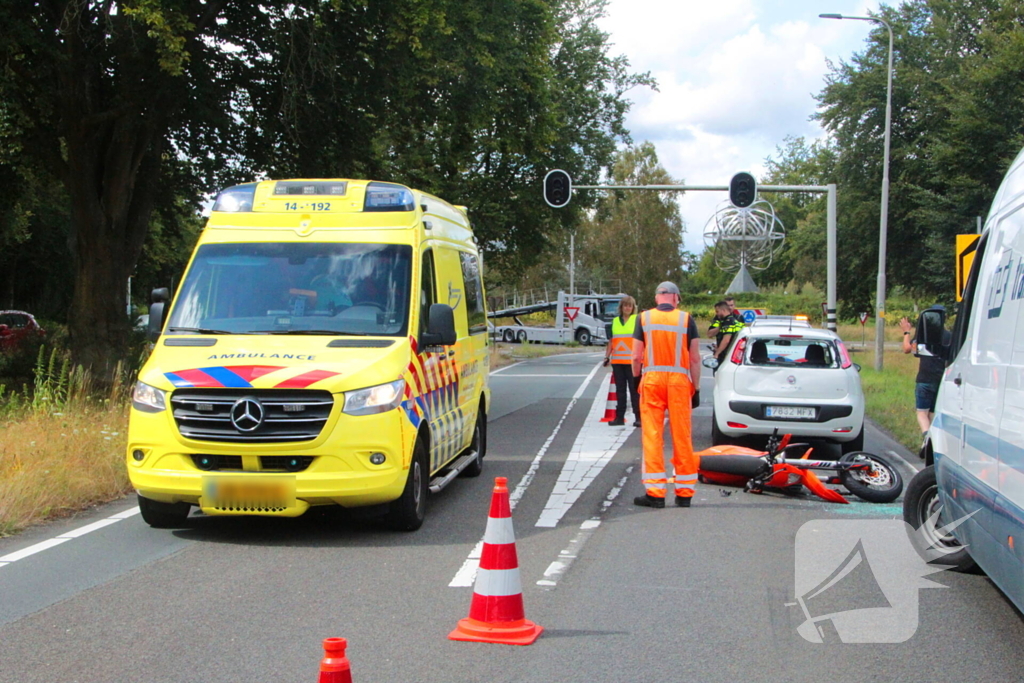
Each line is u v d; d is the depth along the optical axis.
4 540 7.35
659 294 9.05
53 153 17.59
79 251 18.33
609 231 81.25
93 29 16.48
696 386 9.05
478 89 18.61
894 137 41.09
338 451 7.02
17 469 8.92
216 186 21.94
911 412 16.89
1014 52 30.19
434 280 8.77
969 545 5.83
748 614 5.64
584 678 4.60
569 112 34.66
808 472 9.25
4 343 22.48
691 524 8.12
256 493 7.00
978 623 5.51
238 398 7.04
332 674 3.04
